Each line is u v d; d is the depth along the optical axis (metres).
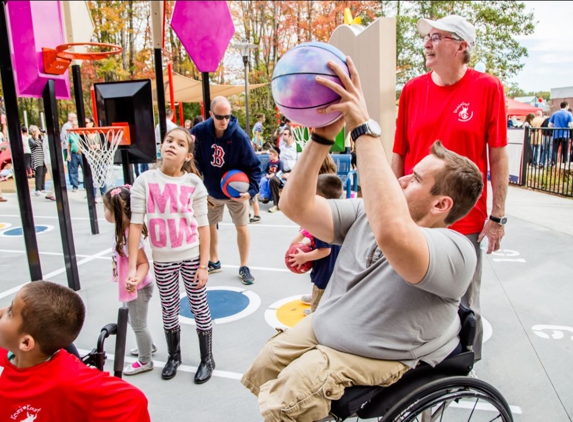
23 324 1.49
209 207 4.78
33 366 1.54
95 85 5.57
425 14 21.56
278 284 4.71
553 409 2.60
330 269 2.94
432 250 1.50
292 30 26.84
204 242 2.99
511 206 8.20
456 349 1.82
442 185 1.65
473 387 1.71
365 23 25.08
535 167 10.09
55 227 7.61
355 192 8.53
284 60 1.53
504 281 4.65
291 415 1.59
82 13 5.61
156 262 2.90
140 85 5.46
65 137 11.11
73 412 1.52
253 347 3.42
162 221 2.85
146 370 3.09
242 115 25.75
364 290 1.73
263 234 6.83
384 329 1.65
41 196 10.98
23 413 1.51
